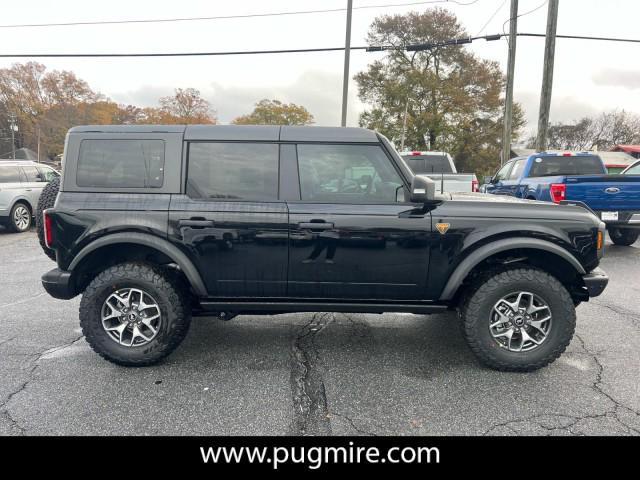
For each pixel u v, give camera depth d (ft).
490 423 8.69
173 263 11.51
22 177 35.35
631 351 12.06
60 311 15.65
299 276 10.69
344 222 10.40
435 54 114.21
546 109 42.22
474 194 13.38
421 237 10.43
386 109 115.44
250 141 10.66
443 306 10.86
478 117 117.70
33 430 8.43
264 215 10.43
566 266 11.09
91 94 199.52
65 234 10.54
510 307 10.61
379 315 15.26
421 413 9.05
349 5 49.01
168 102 196.44
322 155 10.68
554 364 11.25
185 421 8.76
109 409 9.15
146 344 10.90
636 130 170.19
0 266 23.36
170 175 10.61
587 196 21.93
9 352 12.02
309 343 12.75
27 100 190.70
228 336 13.28
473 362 11.44
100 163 10.73
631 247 27.91
